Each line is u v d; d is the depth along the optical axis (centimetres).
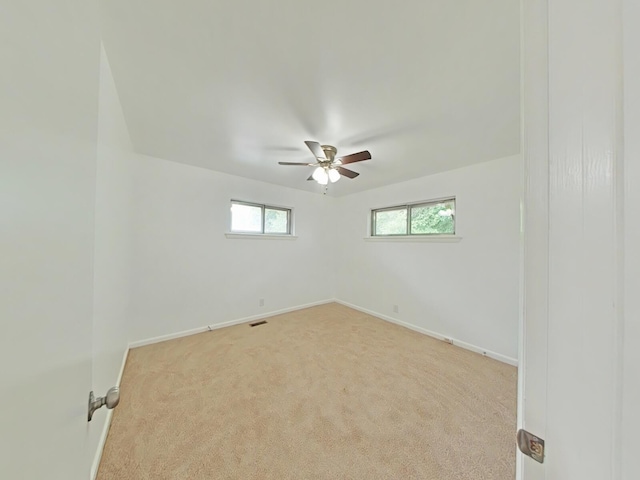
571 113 37
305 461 127
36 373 38
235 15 100
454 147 222
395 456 130
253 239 352
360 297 398
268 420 155
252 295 350
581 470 35
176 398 175
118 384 185
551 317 39
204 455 129
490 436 144
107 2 93
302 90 147
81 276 54
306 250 414
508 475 120
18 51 34
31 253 37
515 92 146
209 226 310
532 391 42
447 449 135
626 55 32
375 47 115
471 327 262
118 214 177
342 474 120
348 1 94
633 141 31
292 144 227
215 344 266
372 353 247
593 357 34
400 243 339
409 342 276
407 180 333
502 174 243
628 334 31
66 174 47
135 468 121
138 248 259
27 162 36
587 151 35
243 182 340
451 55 118
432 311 298
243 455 130
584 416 35
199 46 115
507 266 238
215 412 161
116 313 178
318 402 172
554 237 39
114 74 135
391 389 188
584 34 36
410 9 96
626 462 31
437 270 296
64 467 46
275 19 101
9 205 32
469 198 268
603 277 33
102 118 122
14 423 32
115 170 159
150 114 177
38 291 39
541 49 42
